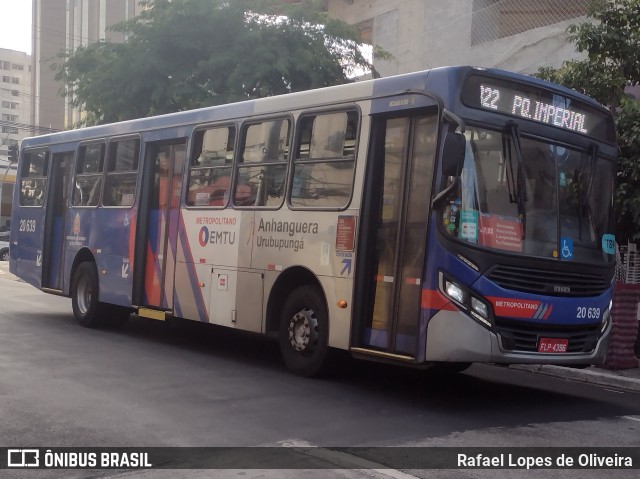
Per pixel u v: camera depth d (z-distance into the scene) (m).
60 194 14.31
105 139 13.00
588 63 13.22
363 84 8.64
